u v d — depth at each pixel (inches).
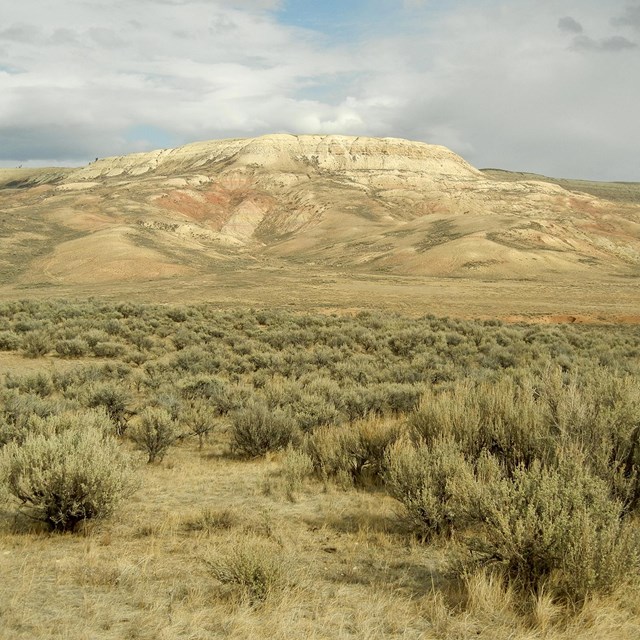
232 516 300.0
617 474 260.7
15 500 306.0
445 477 268.7
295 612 185.2
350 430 444.1
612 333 1845.5
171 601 193.6
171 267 4736.7
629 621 177.3
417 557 241.4
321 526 289.3
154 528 283.4
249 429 495.5
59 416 477.4
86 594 199.6
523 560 199.8
